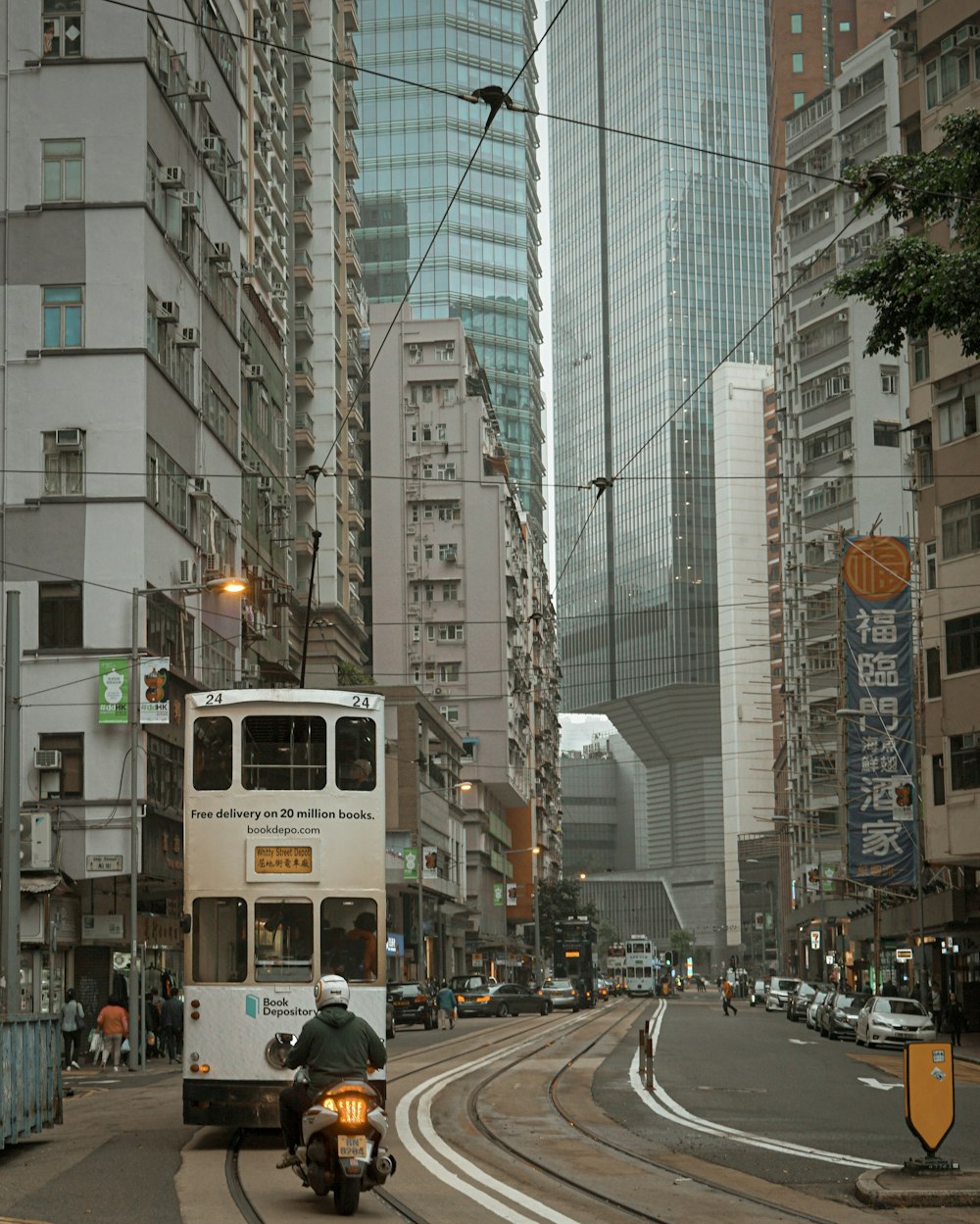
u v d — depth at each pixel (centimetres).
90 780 3988
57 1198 1323
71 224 4166
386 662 10769
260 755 1802
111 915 4094
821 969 10275
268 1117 1727
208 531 4616
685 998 13025
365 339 11194
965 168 2375
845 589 5553
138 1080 3175
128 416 4112
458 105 15388
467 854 10512
